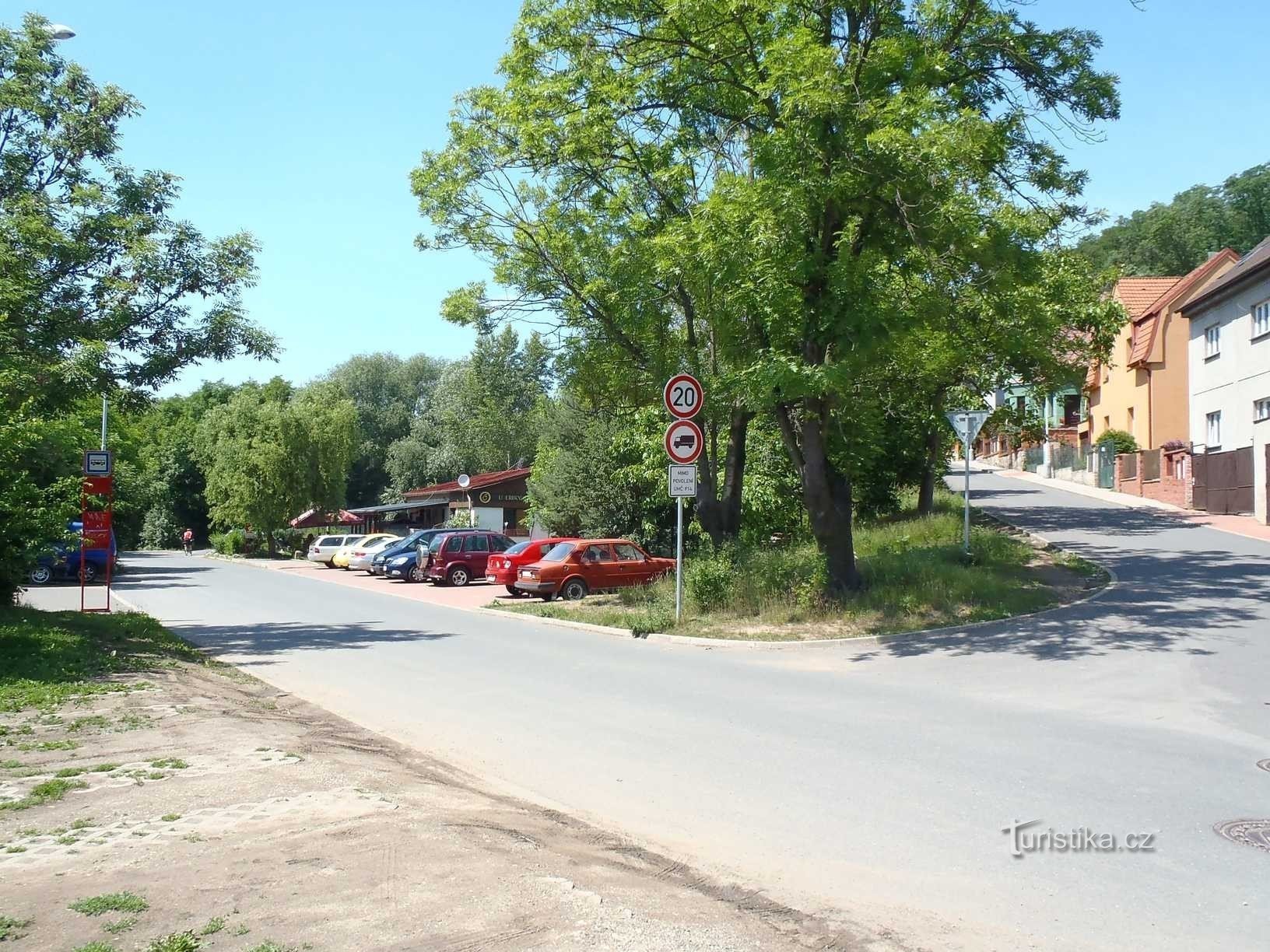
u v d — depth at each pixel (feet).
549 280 67.26
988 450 232.53
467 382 258.98
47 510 47.09
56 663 38.14
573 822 20.34
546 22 61.26
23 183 53.01
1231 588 55.31
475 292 68.18
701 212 51.47
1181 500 110.63
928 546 75.05
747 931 14.40
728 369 57.67
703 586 57.41
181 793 20.61
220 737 26.43
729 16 52.21
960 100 53.52
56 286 52.39
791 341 51.19
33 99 52.54
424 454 267.18
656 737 28.86
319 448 195.11
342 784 21.50
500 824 19.12
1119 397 156.46
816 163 47.44
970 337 68.49
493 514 161.17
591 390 71.46
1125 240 245.65
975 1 50.96
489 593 93.56
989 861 18.12
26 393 48.32
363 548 135.44
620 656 46.68
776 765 25.38
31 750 24.71
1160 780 23.07
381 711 33.65
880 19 51.80
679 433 55.88
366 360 298.35
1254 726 28.32
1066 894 16.52
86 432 63.26
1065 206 55.36
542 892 15.05
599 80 60.59
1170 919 15.47
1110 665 37.99
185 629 61.00
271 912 13.96
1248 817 20.36
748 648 47.91
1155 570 63.36
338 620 67.21
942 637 46.57
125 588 102.73
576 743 28.37
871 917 15.52
